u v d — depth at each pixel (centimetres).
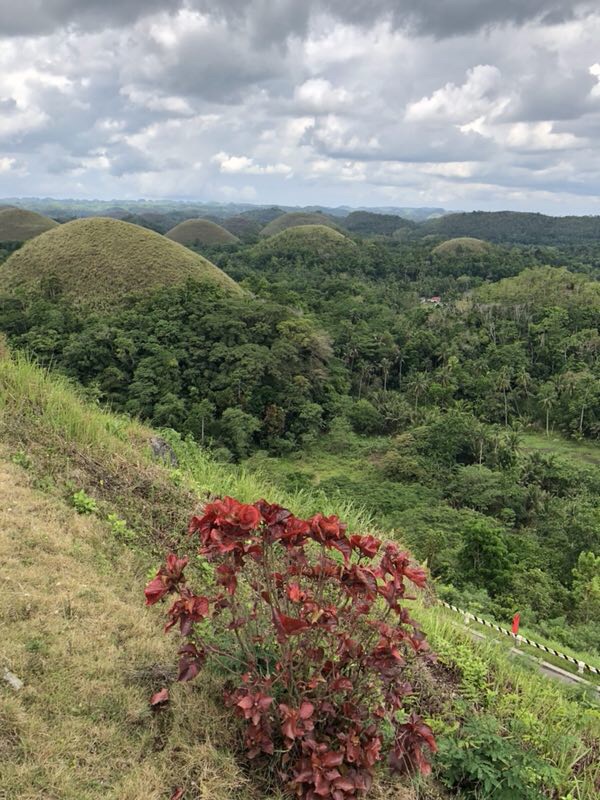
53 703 218
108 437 517
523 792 236
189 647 215
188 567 362
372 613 335
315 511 554
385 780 224
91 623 270
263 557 221
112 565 336
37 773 189
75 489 411
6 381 543
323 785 182
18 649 237
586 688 436
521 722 281
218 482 547
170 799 194
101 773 197
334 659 220
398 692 217
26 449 442
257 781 208
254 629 245
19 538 325
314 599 222
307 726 187
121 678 240
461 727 269
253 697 198
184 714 226
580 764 278
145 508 423
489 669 362
